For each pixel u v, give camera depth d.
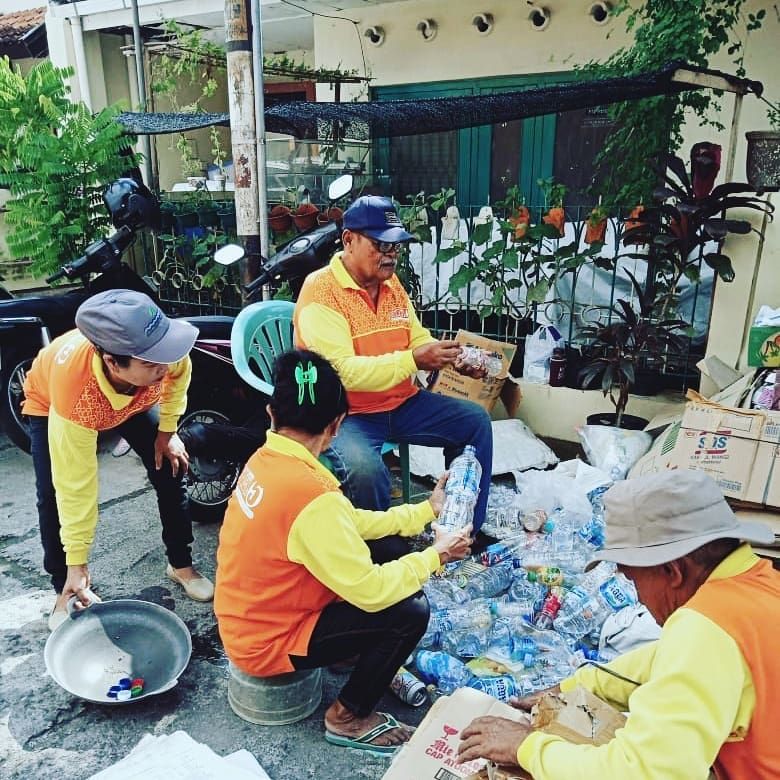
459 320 5.05
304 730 2.30
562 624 2.66
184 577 3.06
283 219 5.10
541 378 4.41
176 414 2.82
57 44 6.95
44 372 2.59
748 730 1.23
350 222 2.79
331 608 2.12
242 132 4.06
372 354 2.94
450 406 3.06
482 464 3.08
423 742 1.73
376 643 2.12
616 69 4.44
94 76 7.07
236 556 2.06
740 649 1.21
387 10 6.67
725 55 5.18
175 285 5.65
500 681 2.33
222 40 7.60
